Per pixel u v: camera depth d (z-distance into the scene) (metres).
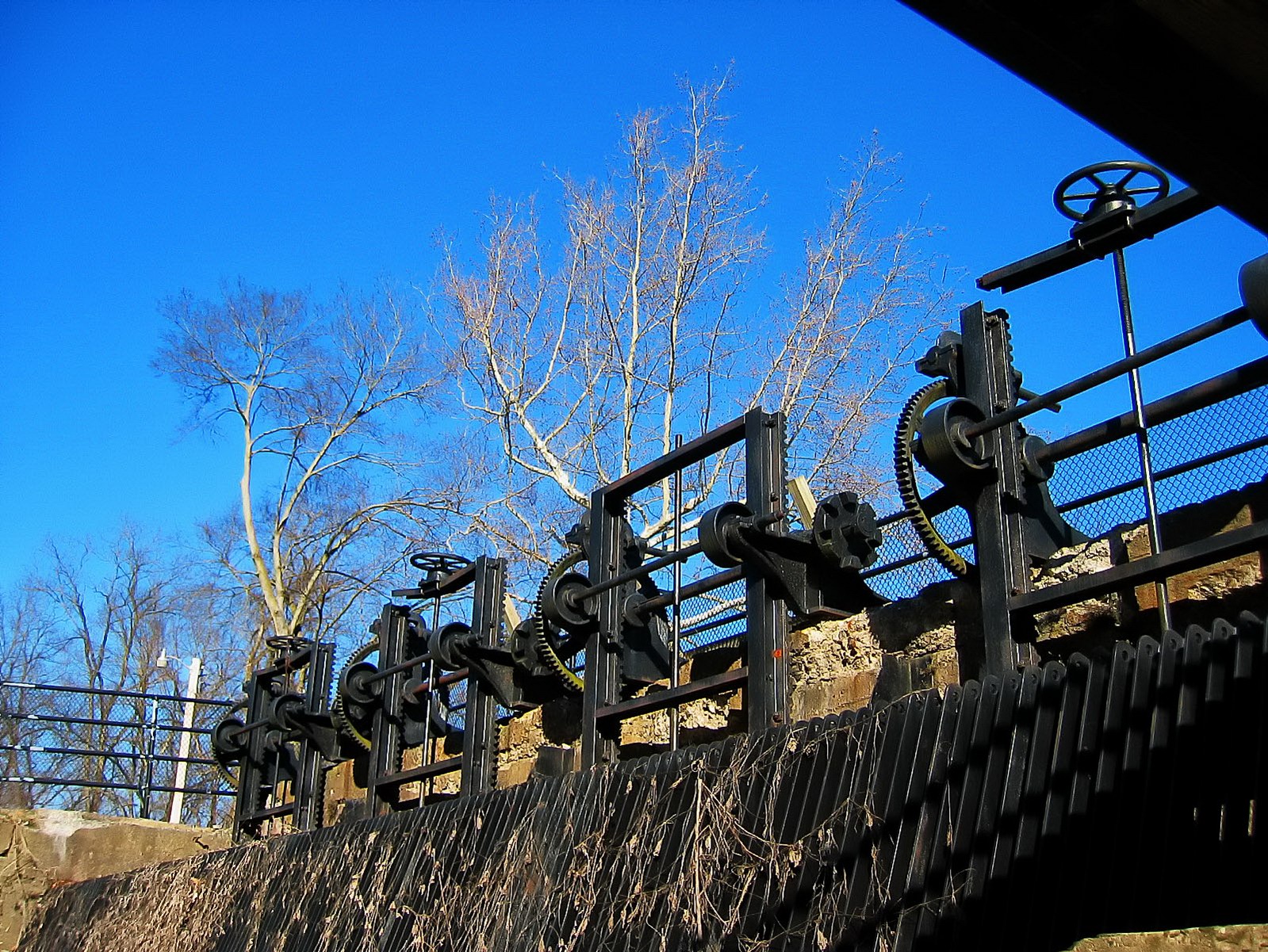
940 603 7.00
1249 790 4.43
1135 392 5.86
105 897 13.98
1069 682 5.12
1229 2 2.63
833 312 21.70
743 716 8.26
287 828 14.43
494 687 10.05
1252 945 3.73
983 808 5.21
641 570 8.24
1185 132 2.89
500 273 22.73
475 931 8.08
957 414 6.20
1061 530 6.54
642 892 6.87
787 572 7.28
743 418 7.82
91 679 31.72
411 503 26.11
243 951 11.02
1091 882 4.76
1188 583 5.94
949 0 2.70
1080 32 2.73
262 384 27.61
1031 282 6.54
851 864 5.72
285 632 25.77
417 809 9.66
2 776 17.14
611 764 7.81
